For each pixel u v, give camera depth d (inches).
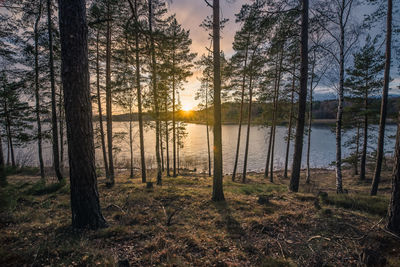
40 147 512.1
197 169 1087.0
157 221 196.7
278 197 282.0
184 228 181.8
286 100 620.4
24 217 188.2
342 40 342.3
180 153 1491.1
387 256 131.8
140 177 722.8
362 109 668.7
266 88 647.8
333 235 165.9
